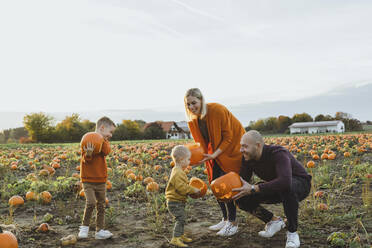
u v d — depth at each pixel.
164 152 15.21
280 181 3.65
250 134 3.91
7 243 3.25
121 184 7.88
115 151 15.45
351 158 11.44
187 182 4.12
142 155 13.18
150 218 5.00
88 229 4.34
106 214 4.98
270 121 117.19
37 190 6.46
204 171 9.23
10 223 4.66
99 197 4.32
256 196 4.11
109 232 4.26
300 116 117.44
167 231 4.46
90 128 69.38
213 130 4.42
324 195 5.98
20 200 5.88
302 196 3.98
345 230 4.17
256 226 4.53
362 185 6.73
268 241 3.96
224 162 4.44
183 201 4.10
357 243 3.55
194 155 4.40
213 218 5.11
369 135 22.33
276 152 3.91
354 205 5.34
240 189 3.75
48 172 8.31
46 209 5.72
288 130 112.19
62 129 67.50
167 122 103.12
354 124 104.31
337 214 4.82
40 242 4.04
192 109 4.38
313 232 4.11
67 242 3.95
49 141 67.50
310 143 18.97
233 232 4.22
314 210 4.94
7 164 10.21
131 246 3.90
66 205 5.96
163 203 5.64
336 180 7.45
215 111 4.40
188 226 4.71
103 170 4.38
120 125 66.94
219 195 3.87
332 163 10.71
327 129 101.25
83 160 4.27
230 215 4.25
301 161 11.70
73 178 7.25
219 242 3.97
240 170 4.27
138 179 7.89
